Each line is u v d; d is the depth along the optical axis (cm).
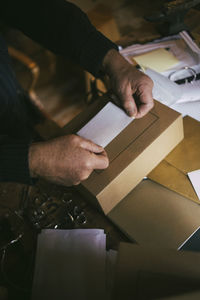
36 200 92
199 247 76
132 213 84
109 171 80
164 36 133
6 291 75
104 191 78
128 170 81
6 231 86
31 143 82
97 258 77
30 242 84
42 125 114
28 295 75
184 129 98
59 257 78
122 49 129
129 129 87
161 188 87
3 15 107
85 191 83
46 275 76
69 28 98
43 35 104
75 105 211
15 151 78
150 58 122
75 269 76
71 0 204
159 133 84
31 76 158
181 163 90
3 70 98
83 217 87
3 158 78
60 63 223
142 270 51
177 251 53
